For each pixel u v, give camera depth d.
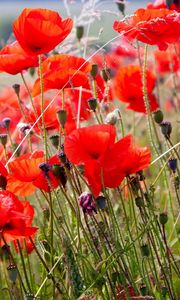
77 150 0.98
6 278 1.08
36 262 1.26
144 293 1.10
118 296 1.10
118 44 1.29
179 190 1.33
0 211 0.97
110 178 1.02
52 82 1.13
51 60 1.16
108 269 1.09
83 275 1.10
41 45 1.10
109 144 0.99
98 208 1.04
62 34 1.11
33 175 1.05
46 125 1.29
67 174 1.04
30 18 1.08
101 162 0.98
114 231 1.06
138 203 1.09
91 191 1.03
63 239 1.08
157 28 1.16
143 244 1.09
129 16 1.15
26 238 1.18
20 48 1.20
